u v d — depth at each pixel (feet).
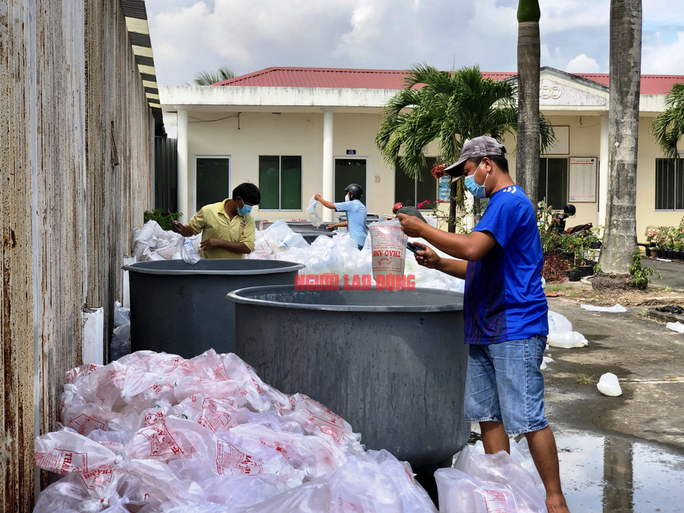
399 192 65.72
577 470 11.80
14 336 6.83
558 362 20.15
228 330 14.44
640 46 34.58
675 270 47.09
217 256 18.66
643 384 17.74
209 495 7.63
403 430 10.28
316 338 10.36
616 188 35.12
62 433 7.72
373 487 7.43
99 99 16.02
